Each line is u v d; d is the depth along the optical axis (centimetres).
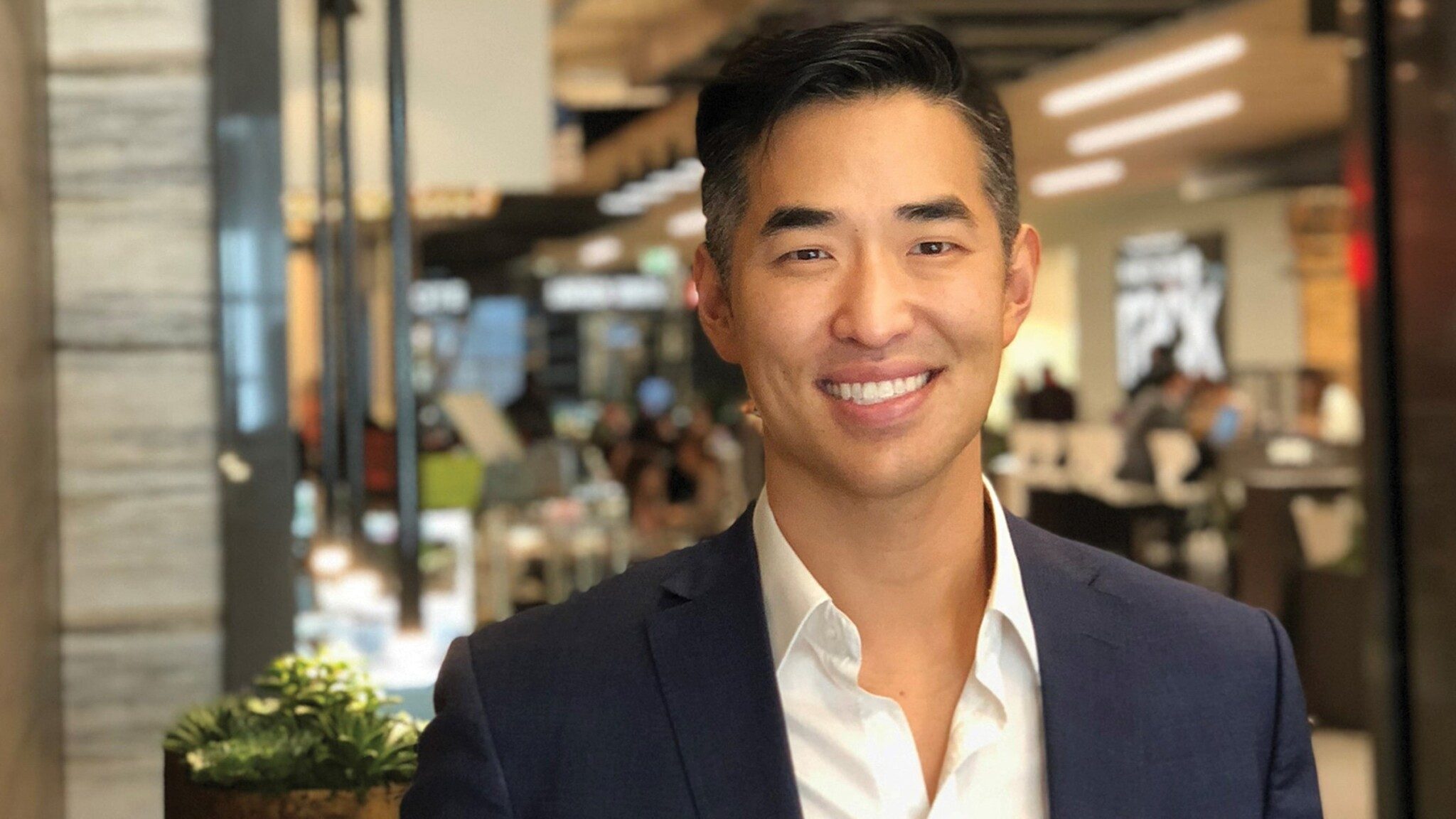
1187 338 1825
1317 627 625
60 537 254
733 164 118
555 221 2053
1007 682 122
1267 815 121
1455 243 333
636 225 2155
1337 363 1548
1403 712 360
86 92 256
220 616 258
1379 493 362
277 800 148
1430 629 348
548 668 122
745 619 122
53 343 253
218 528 259
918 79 115
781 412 116
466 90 521
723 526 966
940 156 114
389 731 154
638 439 1221
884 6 862
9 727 186
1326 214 1467
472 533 599
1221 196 1656
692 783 117
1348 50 371
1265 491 781
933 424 114
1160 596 127
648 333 2800
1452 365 337
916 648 122
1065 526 1087
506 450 648
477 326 2739
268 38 259
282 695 164
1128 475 1111
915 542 120
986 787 120
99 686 254
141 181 258
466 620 426
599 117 1395
